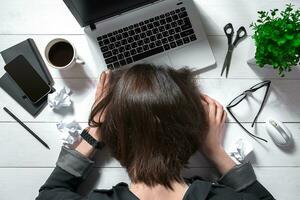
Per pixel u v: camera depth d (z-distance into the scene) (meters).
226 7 0.93
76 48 0.92
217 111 0.87
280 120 0.89
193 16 0.90
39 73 0.91
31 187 0.90
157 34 0.90
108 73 0.87
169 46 0.90
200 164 0.89
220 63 0.91
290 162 0.88
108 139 0.79
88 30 0.91
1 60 0.93
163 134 0.71
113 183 0.88
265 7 0.93
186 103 0.73
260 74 0.90
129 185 0.85
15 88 0.91
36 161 0.90
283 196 0.88
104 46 0.90
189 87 0.79
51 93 0.90
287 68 0.85
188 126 0.74
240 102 0.90
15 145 0.90
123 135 0.74
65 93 0.89
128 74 0.74
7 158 0.90
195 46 0.90
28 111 0.91
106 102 0.81
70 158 0.84
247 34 0.91
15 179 0.90
